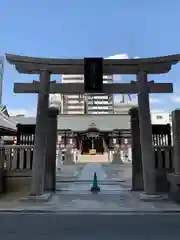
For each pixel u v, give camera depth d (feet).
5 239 17.95
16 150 40.42
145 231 19.90
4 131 59.98
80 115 138.62
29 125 46.34
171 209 27.35
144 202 31.19
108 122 135.44
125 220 23.25
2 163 39.40
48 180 39.45
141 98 35.58
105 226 21.31
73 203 30.53
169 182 35.99
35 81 36.27
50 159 40.06
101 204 30.04
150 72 36.47
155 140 45.73
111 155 137.69
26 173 39.60
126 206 28.86
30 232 19.61
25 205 29.37
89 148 157.28
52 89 36.65
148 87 36.55
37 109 35.24
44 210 27.04
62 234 19.11
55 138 40.81
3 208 27.86
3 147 39.96
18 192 38.68
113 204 29.99
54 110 41.52
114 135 128.98
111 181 51.31
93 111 210.38
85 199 33.14
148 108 35.37
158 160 39.29
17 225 21.62
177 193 31.94
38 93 35.78
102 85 35.29
